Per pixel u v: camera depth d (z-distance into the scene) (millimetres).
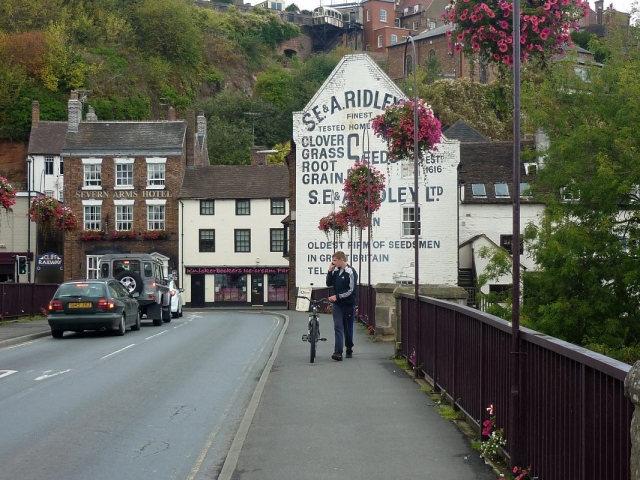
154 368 15945
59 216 40688
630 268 29047
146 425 10195
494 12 10086
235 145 84688
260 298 60844
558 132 34250
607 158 30094
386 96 47000
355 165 36062
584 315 28953
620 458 4508
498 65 11711
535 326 29656
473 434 8781
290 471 7457
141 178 60562
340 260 16266
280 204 60594
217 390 13086
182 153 61312
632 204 30672
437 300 11539
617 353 26422
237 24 120125
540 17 10117
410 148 21781
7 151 72750
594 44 35500
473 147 53312
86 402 11852
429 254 46688
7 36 77375
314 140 47688
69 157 60344
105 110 80250
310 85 100688
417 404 10789
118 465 8156
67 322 23109
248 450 8312
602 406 4812
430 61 92125
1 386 13414
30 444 9055
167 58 94750
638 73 32500
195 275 60688
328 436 8898
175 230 60625
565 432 5566
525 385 6762
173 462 8289
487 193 50062
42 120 72188
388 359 16188
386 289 20234
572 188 31391
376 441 8578
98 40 88688
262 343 22000
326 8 135625
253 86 108562
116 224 60531
